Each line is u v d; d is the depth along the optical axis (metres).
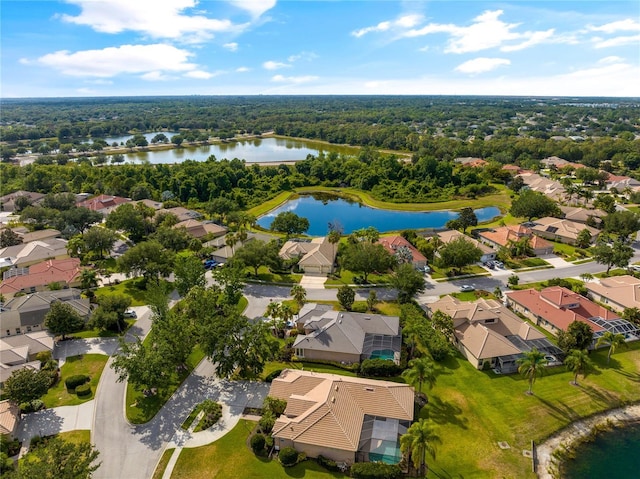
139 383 58.53
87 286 92.50
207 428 55.66
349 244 112.50
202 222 143.12
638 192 162.12
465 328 73.44
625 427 56.16
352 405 55.53
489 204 172.50
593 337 71.75
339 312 77.94
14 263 110.75
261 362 65.62
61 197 156.12
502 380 64.12
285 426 52.12
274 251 104.12
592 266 107.19
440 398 60.22
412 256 106.31
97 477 48.38
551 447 52.69
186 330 67.12
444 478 47.69
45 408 59.81
